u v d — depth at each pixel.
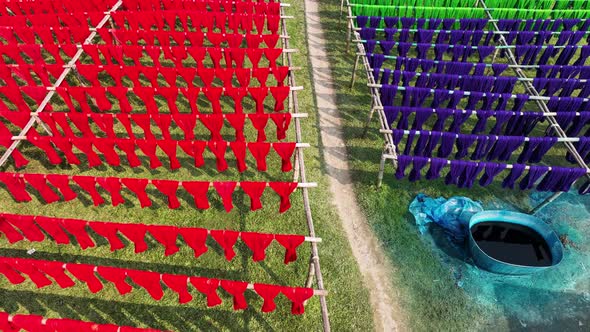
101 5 12.29
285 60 11.91
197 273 8.12
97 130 10.79
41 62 10.65
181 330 7.35
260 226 8.89
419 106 10.44
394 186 9.78
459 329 7.52
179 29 14.31
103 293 7.74
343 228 8.94
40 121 9.06
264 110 11.63
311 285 7.34
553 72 10.99
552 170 8.39
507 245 8.52
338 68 13.19
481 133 11.48
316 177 9.91
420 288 8.03
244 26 11.88
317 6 15.87
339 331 7.42
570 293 7.97
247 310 7.63
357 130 11.18
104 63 12.89
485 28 13.21
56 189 9.45
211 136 9.88
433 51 14.24
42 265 6.25
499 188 9.86
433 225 9.01
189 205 9.26
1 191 9.27
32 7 11.98
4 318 5.44
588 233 8.98
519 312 7.73
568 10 12.97
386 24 12.53
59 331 5.50
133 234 6.89
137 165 9.07
